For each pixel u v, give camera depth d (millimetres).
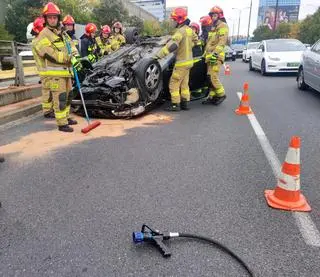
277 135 6145
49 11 6035
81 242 3104
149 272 2730
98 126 6887
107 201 3811
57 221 3438
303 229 3262
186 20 7695
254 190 4023
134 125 6945
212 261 2846
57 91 6348
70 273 2729
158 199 3834
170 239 3123
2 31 24875
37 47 6090
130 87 7492
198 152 5305
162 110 8289
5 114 7410
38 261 2869
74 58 6539
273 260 2850
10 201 3865
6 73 11867
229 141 5824
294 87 11922
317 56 9625
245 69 19812
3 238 3184
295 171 3592
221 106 8703
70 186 4195
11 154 5359
